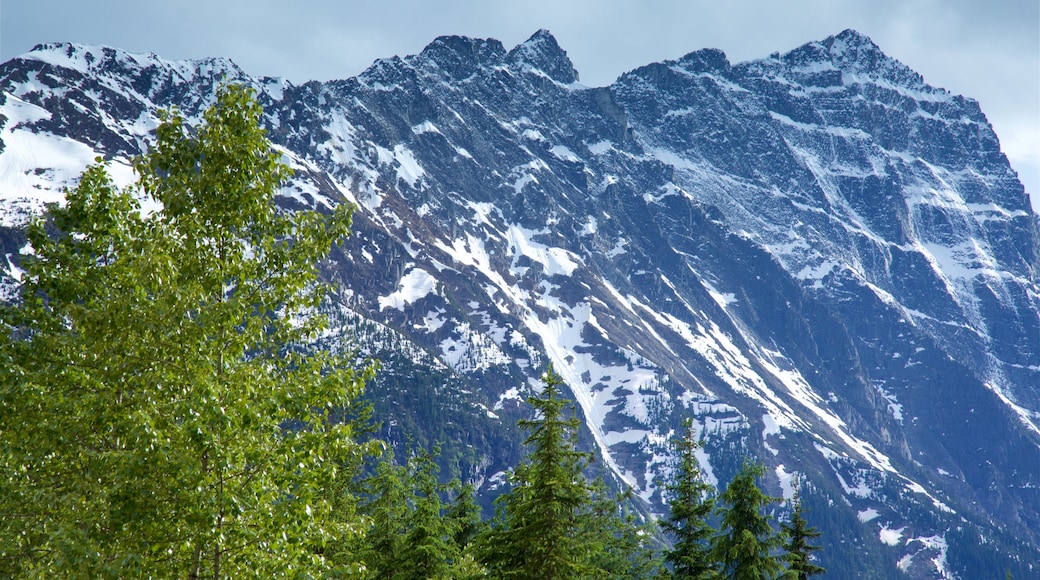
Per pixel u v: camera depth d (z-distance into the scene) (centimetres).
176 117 9538
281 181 9712
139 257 9081
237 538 8575
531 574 14575
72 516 8194
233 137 9519
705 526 18200
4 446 8212
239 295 9094
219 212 9369
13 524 8181
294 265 9575
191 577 8512
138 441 7988
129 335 8850
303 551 8956
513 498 16300
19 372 8300
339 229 9712
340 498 18125
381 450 9538
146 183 9450
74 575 7712
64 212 9212
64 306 8944
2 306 8919
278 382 9200
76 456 8631
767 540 18038
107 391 8506
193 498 8131
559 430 14775
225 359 8919
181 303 8794
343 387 9388
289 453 8894
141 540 8306
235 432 8694
